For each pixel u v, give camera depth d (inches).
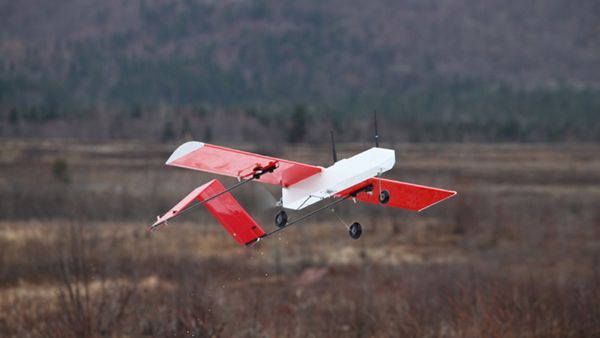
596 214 7268.7
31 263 3599.9
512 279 3243.1
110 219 6058.1
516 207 7293.3
